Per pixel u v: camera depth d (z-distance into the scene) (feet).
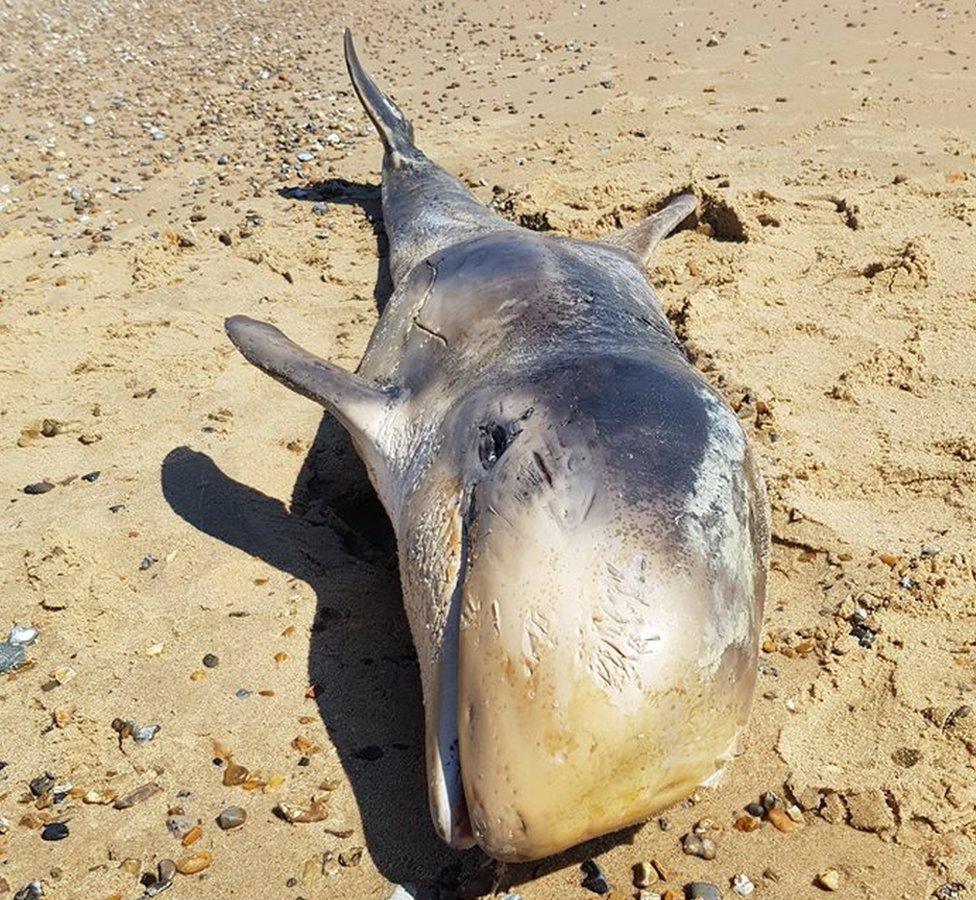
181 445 7.54
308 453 7.54
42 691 5.41
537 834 3.91
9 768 4.99
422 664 4.69
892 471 6.83
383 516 7.11
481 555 4.26
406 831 4.66
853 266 9.37
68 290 9.73
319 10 22.02
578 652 3.84
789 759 4.94
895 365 7.91
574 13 19.74
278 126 14.33
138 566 6.31
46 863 4.52
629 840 4.59
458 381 5.66
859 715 5.16
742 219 10.04
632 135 12.91
